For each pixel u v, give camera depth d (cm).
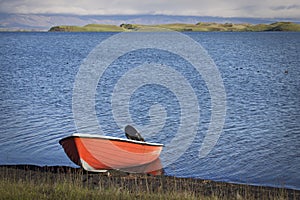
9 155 1659
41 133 2061
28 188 1041
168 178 1349
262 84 4269
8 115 2516
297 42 14888
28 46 12475
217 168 1548
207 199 1055
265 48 11256
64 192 1019
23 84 4153
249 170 1521
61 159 1627
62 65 6456
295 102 3133
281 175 1463
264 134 2100
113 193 1039
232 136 2062
